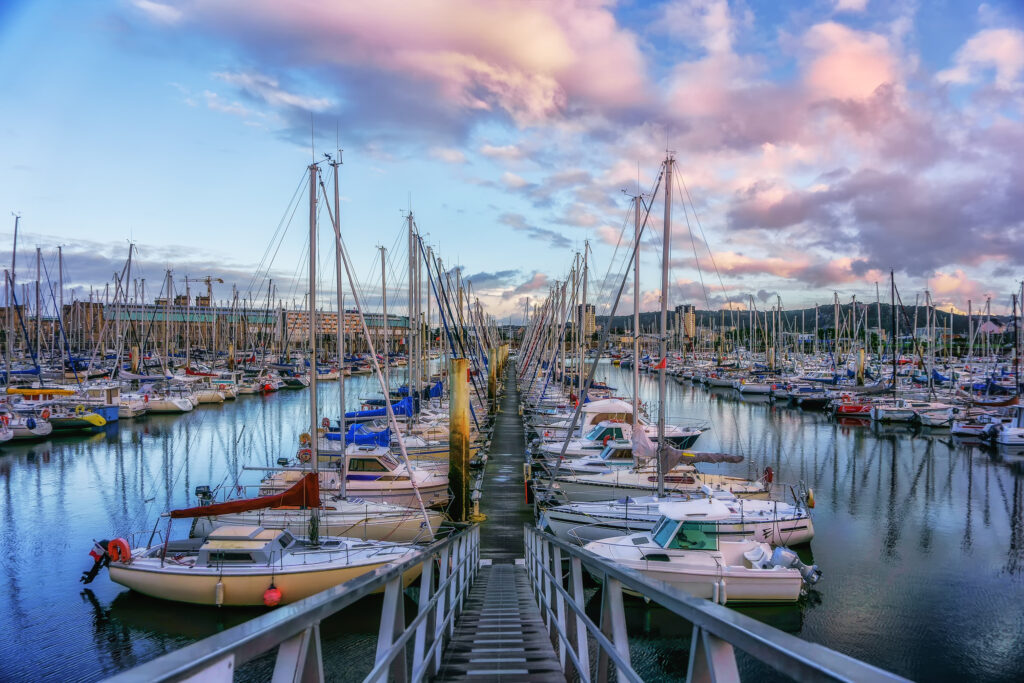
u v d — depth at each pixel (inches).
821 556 778.8
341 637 585.3
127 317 2682.1
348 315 4803.2
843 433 1747.0
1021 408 1560.0
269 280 3481.8
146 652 555.8
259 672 511.5
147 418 1920.5
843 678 54.2
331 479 875.4
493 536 814.5
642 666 539.2
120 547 633.0
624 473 912.9
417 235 1542.8
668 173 809.5
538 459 1174.3
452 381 884.0
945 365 3120.1
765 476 940.0
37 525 892.6
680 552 613.9
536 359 2559.1
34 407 1611.7
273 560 622.5
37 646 562.6
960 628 601.0
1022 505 1011.3
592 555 183.0
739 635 72.4
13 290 1870.1
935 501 1037.2
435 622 264.7
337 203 836.6
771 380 2847.0
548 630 344.2
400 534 749.3
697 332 5315.0
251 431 1702.8
